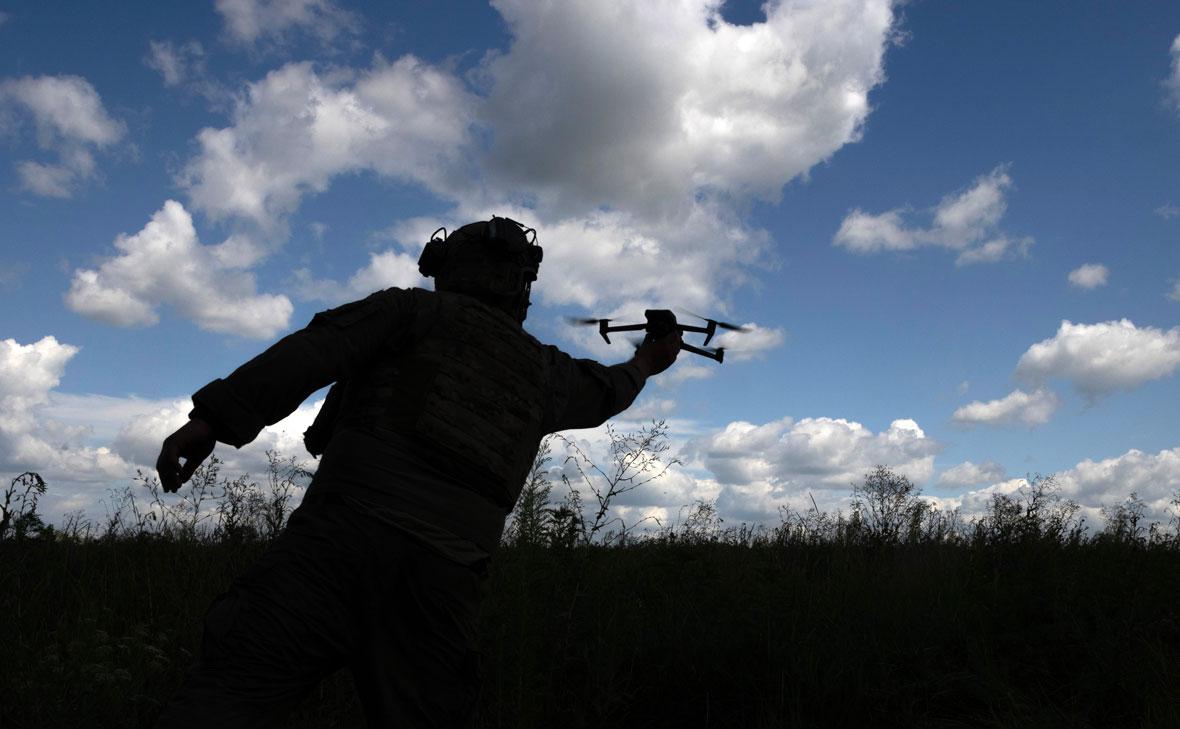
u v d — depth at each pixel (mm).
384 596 2123
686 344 3096
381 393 2242
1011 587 5703
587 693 3988
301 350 2082
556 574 4086
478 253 2588
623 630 4449
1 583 4902
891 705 4414
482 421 2309
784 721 3979
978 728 4254
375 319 2223
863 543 8211
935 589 5977
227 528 5605
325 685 3967
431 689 2170
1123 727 4180
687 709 4254
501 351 2430
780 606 4938
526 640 3732
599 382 2764
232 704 1993
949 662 4867
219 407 1971
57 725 3350
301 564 2090
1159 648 4645
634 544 5559
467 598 2242
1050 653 4871
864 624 5008
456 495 2232
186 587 5309
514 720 3648
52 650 3791
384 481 2166
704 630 4688
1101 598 5328
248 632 2025
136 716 3590
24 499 5035
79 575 5547
